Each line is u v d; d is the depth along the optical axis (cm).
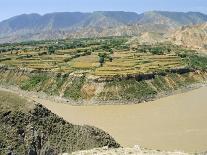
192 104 13438
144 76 15100
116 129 10538
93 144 7206
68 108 13462
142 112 12506
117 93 14075
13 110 7112
